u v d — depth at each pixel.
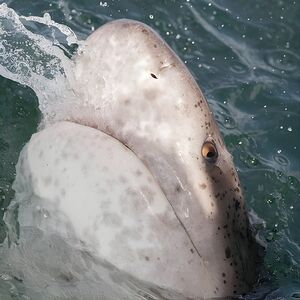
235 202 11.25
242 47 19.45
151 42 10.30
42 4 18.80
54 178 10.12
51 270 10.53
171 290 10.51
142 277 10.31
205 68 18.72
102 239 10.05
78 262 10.30
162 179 10.20
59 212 10.12
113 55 10.22
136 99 10.12
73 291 10.57
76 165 10.03
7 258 10.78
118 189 9.98
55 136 10.22
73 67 10.52
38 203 10.30
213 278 10.86
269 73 18.81
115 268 10.21
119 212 10.00
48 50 11.50
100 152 10.02
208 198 10.63
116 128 10.12
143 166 10.11
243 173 15.97
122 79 10.14
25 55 11.78
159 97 10.20
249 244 11.80
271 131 17.22
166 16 19.67
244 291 11.43
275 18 20.34
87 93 10.24
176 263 10.41
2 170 12.38
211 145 10.67
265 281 12.07
